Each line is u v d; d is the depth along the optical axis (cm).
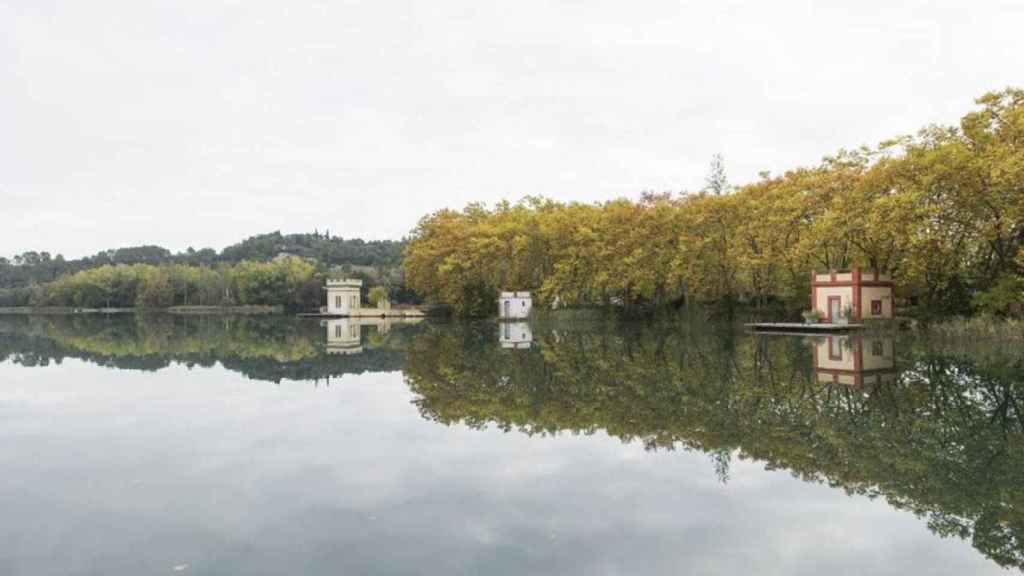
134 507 971
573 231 6931
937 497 1006
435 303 9012
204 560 778
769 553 793
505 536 848
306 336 5225
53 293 14838
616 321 6669
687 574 732
